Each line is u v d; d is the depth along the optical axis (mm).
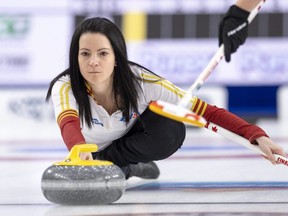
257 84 25234
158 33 25281
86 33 7328
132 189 8617
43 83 25516
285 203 7113
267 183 9172
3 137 20844
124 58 7594
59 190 6738
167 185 9086
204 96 25312
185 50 25188
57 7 25422
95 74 7234
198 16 25172
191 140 19484
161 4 25281
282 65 25172
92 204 6875
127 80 7688
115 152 8688
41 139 20016
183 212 6520
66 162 6859
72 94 7652
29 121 25797
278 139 18125
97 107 7809
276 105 26500
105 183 6723
